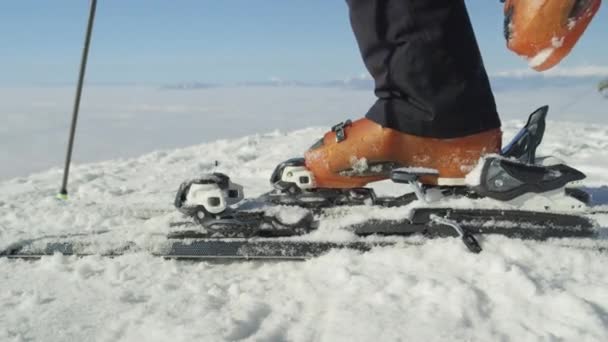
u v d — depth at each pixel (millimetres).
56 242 1827
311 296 1444
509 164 1778
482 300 1356
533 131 1953
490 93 1938
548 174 1772
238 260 1762
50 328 1313
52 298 1501
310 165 2021
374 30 1874
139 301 1473
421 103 1872
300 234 1760
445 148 1919
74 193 3674
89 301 1476
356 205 2012
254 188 3549
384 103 1927
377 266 1609
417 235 1729
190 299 1462
